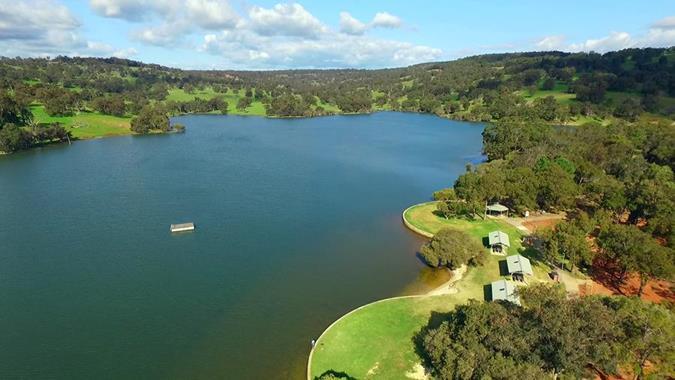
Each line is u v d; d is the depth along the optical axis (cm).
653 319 5000
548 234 9306
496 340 5059
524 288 6456
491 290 7944
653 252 7469
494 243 9694
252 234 11412
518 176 12500
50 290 8525
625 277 8544
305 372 6172
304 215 12912
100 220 12412
